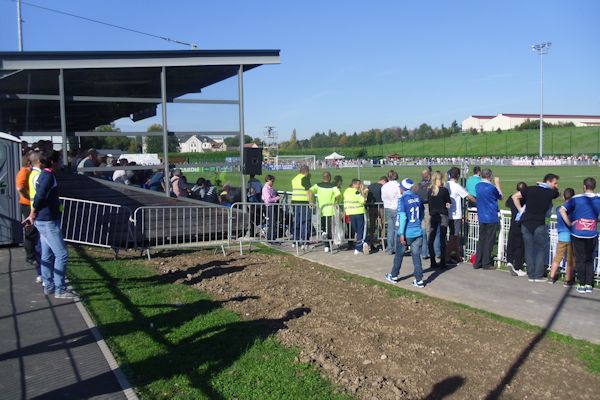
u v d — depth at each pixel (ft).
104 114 47.34
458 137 357.82
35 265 28.48
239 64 42.73
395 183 36.17
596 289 26.30
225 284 27.04
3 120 41.52
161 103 41.01
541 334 19.60
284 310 22.43
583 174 147.95
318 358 16.88
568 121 407.03
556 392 15.01
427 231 34.63
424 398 14.57
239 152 44.52
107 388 14.40
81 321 19.89
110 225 36.68
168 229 38.70
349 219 37.68
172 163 42.09
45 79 38.47
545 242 28.63
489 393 14.92
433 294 25.59
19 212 34.22
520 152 293.43
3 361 16.17
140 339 18.25
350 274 30.30
